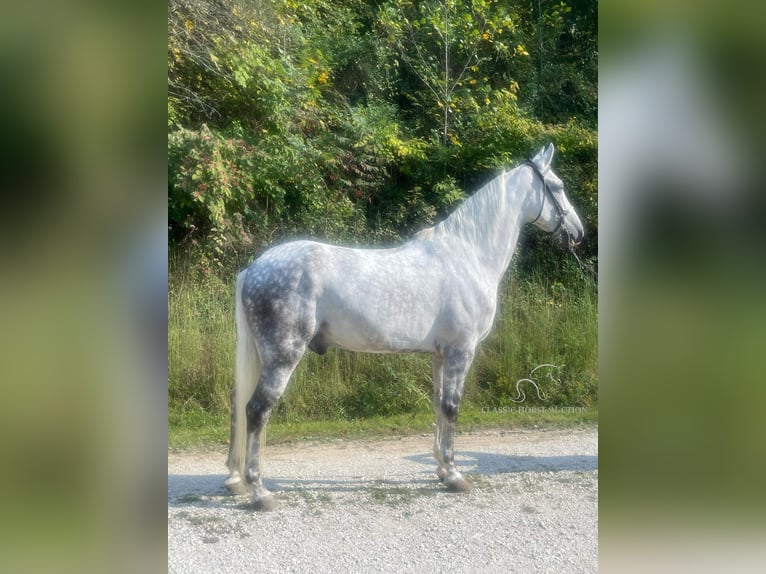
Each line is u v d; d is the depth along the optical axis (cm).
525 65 1204
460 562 348
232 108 946
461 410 724
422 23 1171
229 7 938
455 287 444
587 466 519
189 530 384
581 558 354
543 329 793
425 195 1028
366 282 425
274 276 414
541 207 486
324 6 1170
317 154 946
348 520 403
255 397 413
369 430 655
